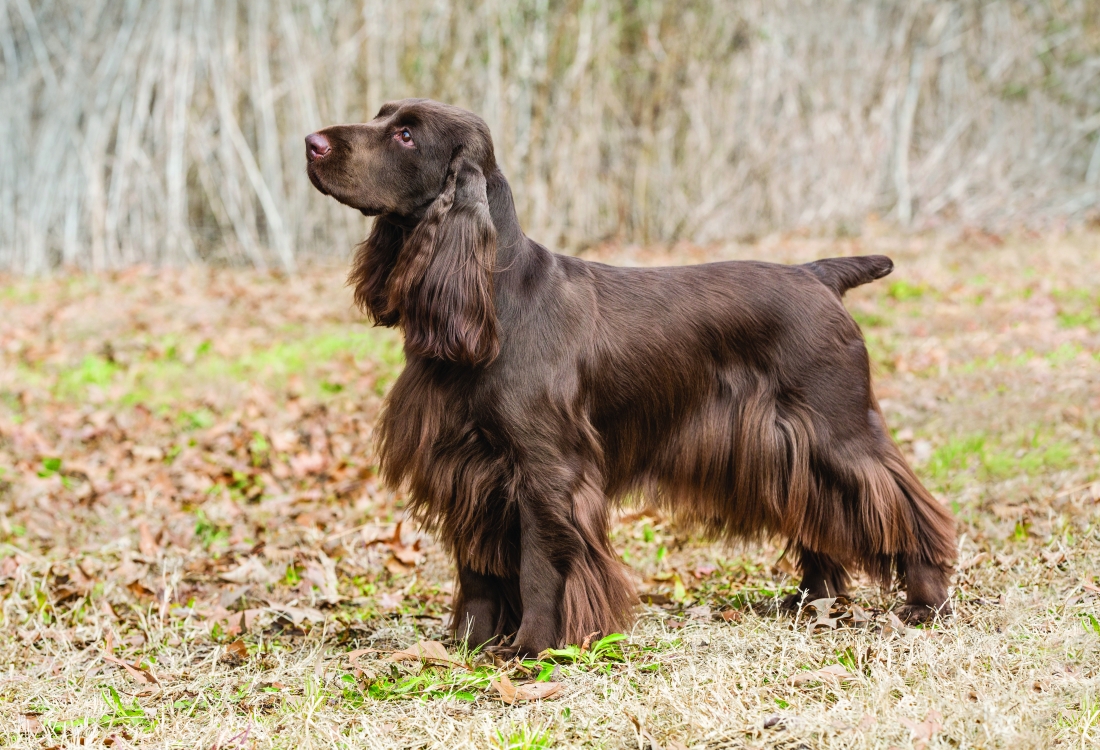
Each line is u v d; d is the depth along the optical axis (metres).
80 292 9.57
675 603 3.48
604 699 2.48
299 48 11.12
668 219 11.94
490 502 2.89
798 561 3.45
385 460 2.99
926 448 4.87
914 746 2.15
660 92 11.83
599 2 11.41
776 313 3.13
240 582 3.81
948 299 8.11
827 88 12.10
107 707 2.64
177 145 11.05
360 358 6.93
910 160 12.57
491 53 11.11
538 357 2.83
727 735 2.25
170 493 4.88
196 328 8.15
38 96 11.23
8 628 3.33
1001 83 12.55
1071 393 5.50
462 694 2.59
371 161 2.80
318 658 2.86
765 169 11.93
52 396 6.49
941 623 2.93
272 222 11.11
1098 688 2.35
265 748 2.35
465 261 2.74
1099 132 12.76
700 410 3.12
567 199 11.58
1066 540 3.54
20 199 11.20
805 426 3.12
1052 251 9.66
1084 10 12.77
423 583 3.84
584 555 2.86
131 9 10.98
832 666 2.52
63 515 4.60
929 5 12.24
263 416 5.91
